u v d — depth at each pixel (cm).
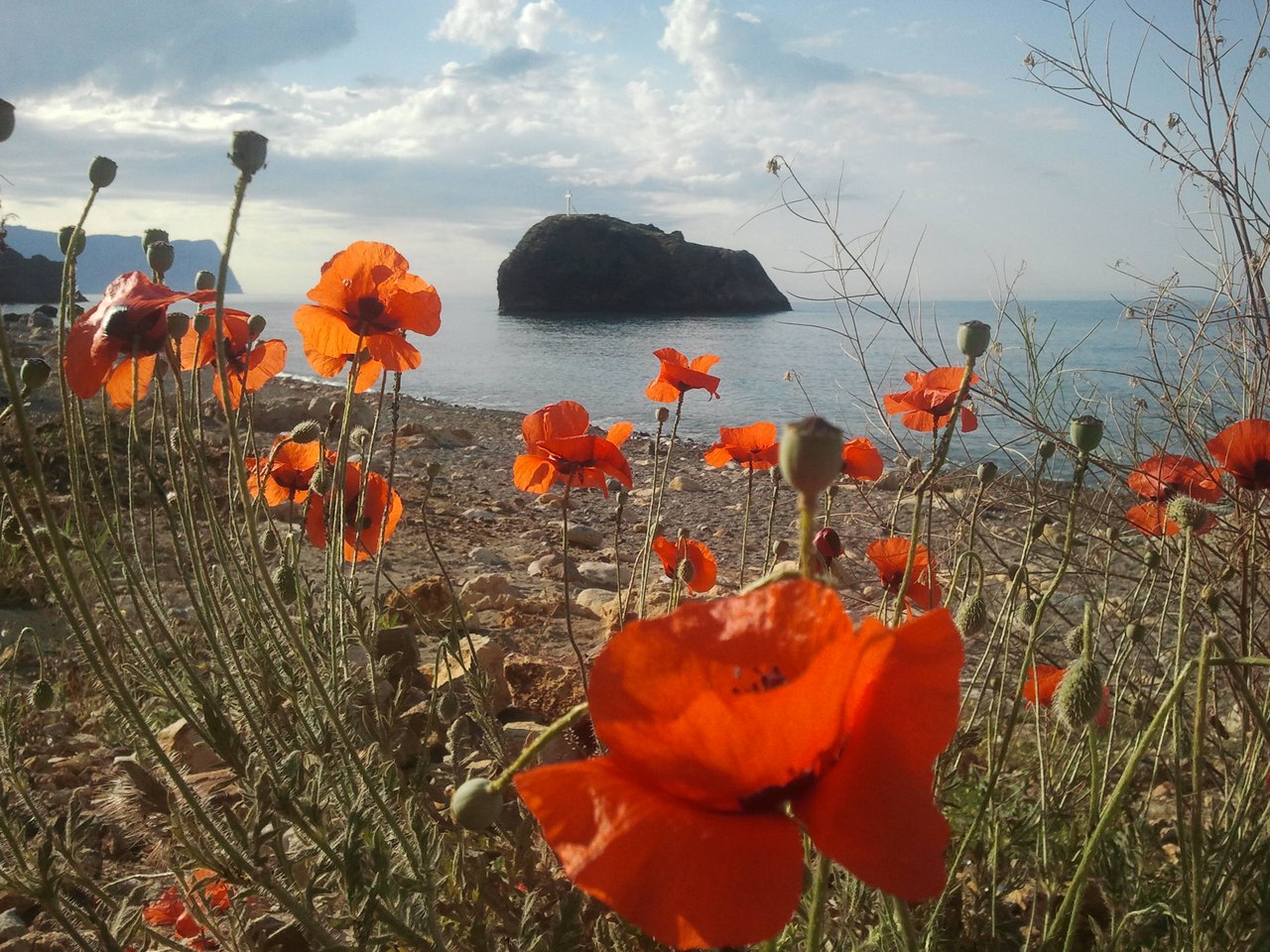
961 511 477
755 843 98
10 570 523
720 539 902
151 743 188
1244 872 241
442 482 1183
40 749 351
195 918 218
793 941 203
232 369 305
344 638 285
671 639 99
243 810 258
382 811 197
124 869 275
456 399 2442
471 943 201
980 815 220
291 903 184
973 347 189
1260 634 411
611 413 2005
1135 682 377
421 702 392
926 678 103
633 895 96
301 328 315
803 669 97
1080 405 591
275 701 250
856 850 96
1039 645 413
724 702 96
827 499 346
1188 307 482
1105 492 474
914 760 102
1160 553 362
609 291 7625
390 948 206
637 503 1087
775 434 391
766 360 2880
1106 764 270
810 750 101
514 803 278
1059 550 486
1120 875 241
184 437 234
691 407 2005
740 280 7544
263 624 265
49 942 262
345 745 204
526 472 350
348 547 340
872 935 203
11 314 3403
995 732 292
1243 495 400
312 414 1429
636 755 102
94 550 236
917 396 347
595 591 675
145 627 251
